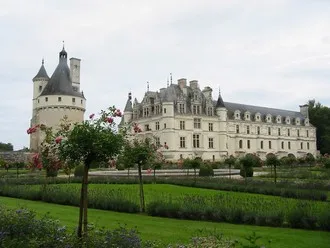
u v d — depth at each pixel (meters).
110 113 11.73
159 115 77.94
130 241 10.12
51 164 12.39
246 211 16.12
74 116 79.50
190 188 30.98
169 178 37.12
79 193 22.75
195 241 9.75
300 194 24.06
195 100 81.62
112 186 31.80
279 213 15.52
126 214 18.61
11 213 12.20
